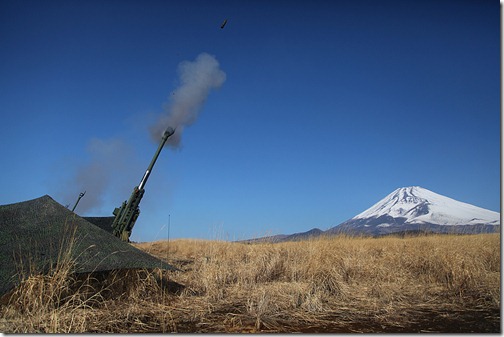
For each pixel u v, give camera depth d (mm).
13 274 6594
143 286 7672
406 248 12969
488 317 6469
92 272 7293
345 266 9703
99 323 6023
